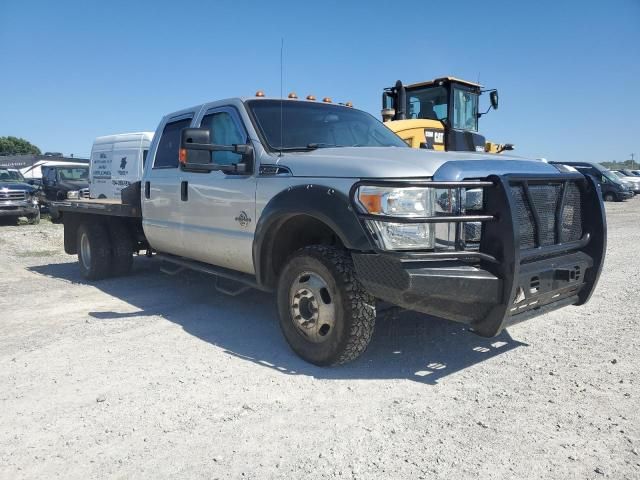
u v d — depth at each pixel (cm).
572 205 423
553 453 279
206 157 498
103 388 369
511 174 367
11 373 400
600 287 674
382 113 1179
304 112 523
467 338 470
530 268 368
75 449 289
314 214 387
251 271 486
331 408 334
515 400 343
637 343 454
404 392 358
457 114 1195
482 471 263
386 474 262
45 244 1234
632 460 272
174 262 612
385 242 353
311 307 405
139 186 660
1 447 293
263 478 261
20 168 3080
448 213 361
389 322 514
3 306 609
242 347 454
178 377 387
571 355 426
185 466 272
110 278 769
